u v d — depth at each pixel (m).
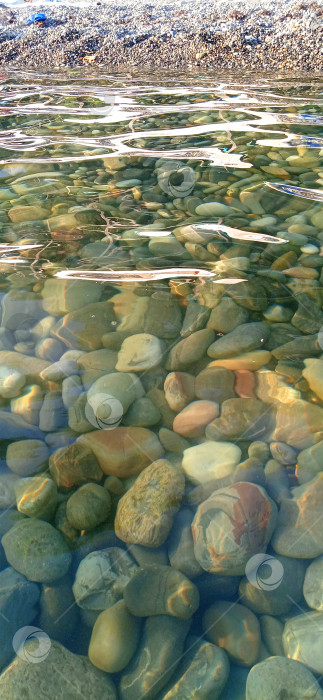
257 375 0.76
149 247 1.02
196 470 0.64
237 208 1.15
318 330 0.83
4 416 0.71
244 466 0.64
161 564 0.56
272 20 2.47
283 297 0.90
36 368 0.78
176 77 2.21
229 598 0.55
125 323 0.85
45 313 0.87
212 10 2.63
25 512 0.60
